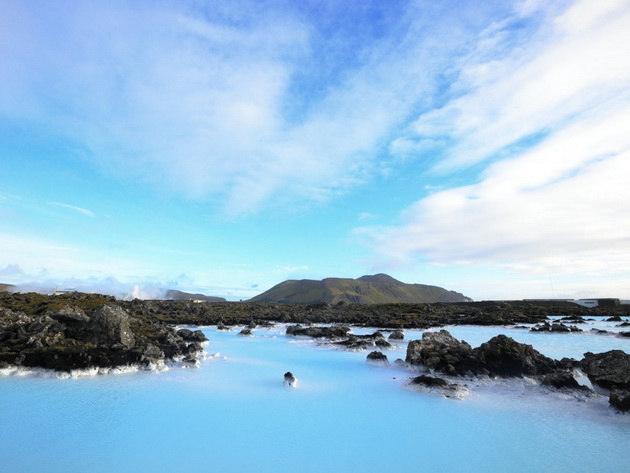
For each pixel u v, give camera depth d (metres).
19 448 14.38
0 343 29.34
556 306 114.94
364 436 15.91
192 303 106.38
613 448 14.73
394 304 129.38
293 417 18.16
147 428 16.52
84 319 32.81
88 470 12.71
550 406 19.98
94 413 18.38
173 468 12.91
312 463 13.41
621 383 21.20
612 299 121.38
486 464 13.42
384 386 24.19
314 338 50.38
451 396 21.64
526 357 26.08
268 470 12.85
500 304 119.00
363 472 12.80
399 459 13.78
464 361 26.48
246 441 15.25
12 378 24.84
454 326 69.81
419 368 28.41
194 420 17.58
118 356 28.23
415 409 19.50
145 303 92.06
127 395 21.47
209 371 28.33
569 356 34.69
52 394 21.45
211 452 14.20
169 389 22.89
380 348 40.44
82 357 27.03
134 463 13.24
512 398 21.45
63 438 15.35
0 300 50.97
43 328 30.88
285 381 24.70
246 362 32.50
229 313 93.38
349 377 26.77
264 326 69.44
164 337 35.78
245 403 20.34
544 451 14.48
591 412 18.98
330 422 17.52
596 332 53.53
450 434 16.16
